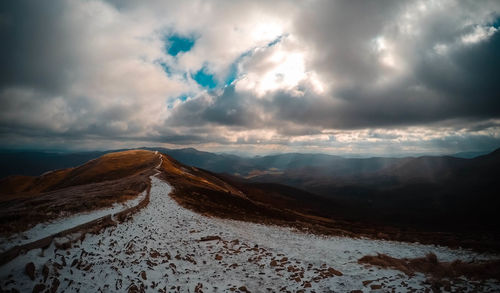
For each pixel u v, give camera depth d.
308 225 32.81
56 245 9.89
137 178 52.22
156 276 9.85
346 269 13.03
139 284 8.88
